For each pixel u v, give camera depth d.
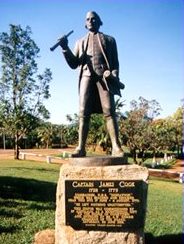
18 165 25.42
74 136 43.72
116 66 7.17
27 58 30.39
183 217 11.12
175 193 16.92
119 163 6.61
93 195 6.32
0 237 8.16
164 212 11.87
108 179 6.34
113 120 6.93
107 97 6.92
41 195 13.41
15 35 29.83
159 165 32.78
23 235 8.34
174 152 46.97
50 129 56.06
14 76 30.23
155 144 27.20
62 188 6.51
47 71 30.89
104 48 7.02
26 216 10.07
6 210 10.66
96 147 33.22
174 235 8.84
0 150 50.91
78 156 6.86
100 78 6.94
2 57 29.86
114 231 6.30
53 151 46.19
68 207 6.37
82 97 6.96
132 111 27.59
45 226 9.09
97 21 7.08
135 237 6.27
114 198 6.29
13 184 15.25
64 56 6.95
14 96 30.39
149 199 14.52
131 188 6.26
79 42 7.21
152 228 9.52
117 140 6.94
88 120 7.00
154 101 28.22
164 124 37.06
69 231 6.38
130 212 6.25
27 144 56.53
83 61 7.05
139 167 6.38
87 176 6.40
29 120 30.70
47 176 19.30
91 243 6.32
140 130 27.02
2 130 31.69
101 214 6.30
